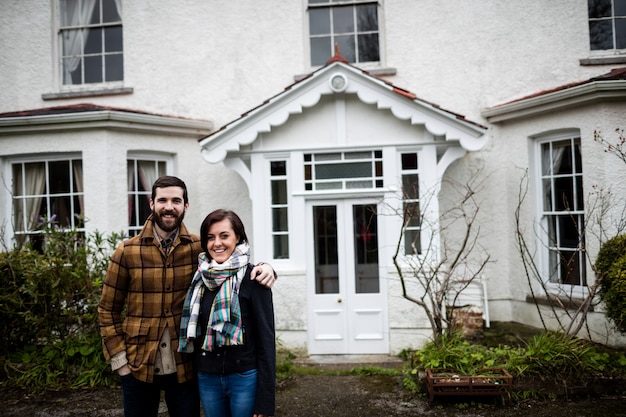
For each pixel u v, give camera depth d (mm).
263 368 2422
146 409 2707
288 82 6805
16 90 7137
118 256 2648
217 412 2496
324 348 5594
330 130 5633
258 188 5684
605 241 5156
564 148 5891
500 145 6414
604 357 4332
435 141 5469
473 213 6383
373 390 4410
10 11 7160
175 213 2613
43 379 4590
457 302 5992
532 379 4078
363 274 5617
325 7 7027
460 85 6516
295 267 5570
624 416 3672
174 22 6953
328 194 5555
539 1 6379
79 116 5809
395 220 5512
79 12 7246
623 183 5184
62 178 6266
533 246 6082
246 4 6879
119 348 2609
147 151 6398
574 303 5113
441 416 3809
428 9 6602
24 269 4805
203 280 2496
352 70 5270
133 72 6992
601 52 6410
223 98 6859
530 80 6383
